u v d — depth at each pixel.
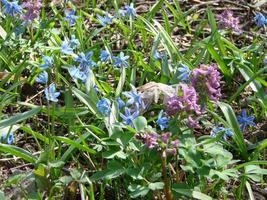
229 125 0.59
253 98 0.66
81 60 0.61
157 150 0.48
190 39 0.81
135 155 0.52
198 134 0.64
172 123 0.50
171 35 0.80
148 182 0.50
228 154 0.50
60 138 0.54
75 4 0.86
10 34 0.69
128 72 0.68
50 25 0.74
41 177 0.53
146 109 0.62
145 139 0.48
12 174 0.58
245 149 0.59
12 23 0.75
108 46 0.71
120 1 0.85
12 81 0.69
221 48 0.71
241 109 0.68
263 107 0.65
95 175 0.51
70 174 0.55
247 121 0.59
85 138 0.57
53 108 0.57
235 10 0.87
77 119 0.61
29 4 0.68
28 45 0.70
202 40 0.75
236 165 0.59
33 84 0.70
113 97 0.64
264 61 0.69
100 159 0.58
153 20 0.73
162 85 0.63
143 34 0.75
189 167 0.49
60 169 0.54
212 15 0.73
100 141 0.53
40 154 0.56
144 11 0.86
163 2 0.79
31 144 0.63
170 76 0.66
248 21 0.85
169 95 0.62
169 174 0.54
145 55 0.75
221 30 0.76
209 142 0.51
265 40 0.73
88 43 0.74
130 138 0.51
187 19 0.84
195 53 0.77
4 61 0.68
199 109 0.49
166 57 0.68
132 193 0.49
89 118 0.62
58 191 0.54
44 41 0.71
